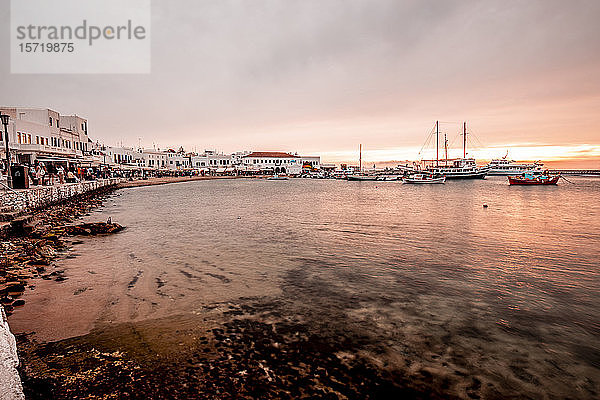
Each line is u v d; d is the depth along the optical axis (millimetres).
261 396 4934
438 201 43625
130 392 4812
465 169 133875
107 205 35531
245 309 8203
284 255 13875
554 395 5285
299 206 36281
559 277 11242
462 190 72500
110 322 7254
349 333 7074
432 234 19219
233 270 11586
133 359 5746
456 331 7285
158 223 22984
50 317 7426
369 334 7059
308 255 13914
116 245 15430
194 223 23125
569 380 5656
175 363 5684
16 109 48281
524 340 6957
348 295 9328
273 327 7246
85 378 5113
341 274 11281
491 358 6258
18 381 3799
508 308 8609
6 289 8688
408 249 15227
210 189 71375
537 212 31500
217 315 7801
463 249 15328
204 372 5457
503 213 30469
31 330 6773
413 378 5574
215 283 10133
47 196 23000
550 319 7988
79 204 30750
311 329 7203
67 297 8672
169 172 125125
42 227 17594
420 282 10555
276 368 5680
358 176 133750
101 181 47812
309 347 6438
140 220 24453
